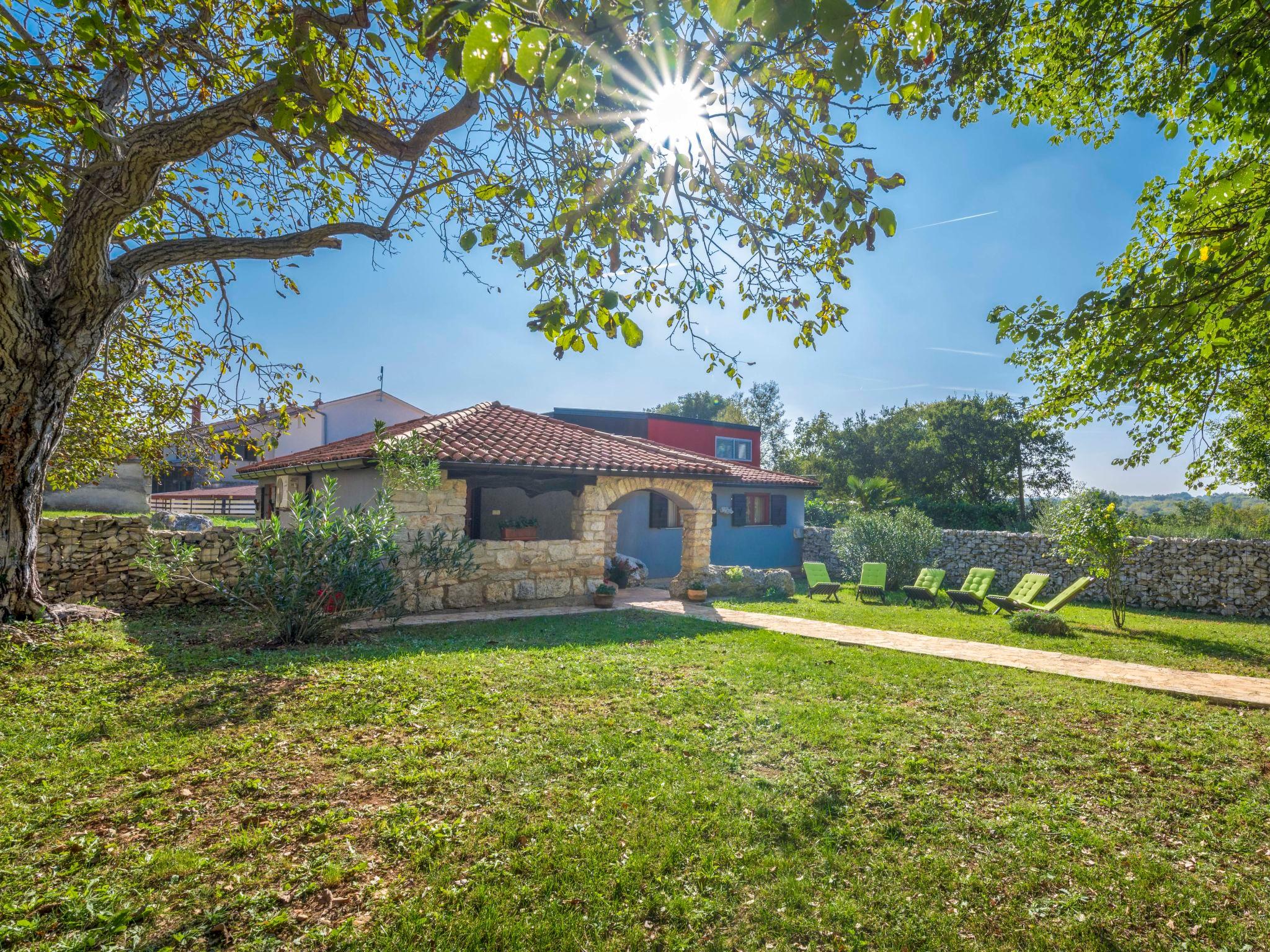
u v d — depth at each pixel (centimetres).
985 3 614
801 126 373
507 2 190
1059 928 288
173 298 995
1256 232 498
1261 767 469
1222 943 280
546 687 612
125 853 318
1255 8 429
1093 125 880
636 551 1773
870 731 519
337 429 2781
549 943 270
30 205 654
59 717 500
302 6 417
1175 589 1384
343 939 267
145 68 651
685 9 192
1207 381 700
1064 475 3500
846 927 286
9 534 711
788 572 1536
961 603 1347
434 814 369
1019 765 464
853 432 3719
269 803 375
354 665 671
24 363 669
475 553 1141
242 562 812
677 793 399
